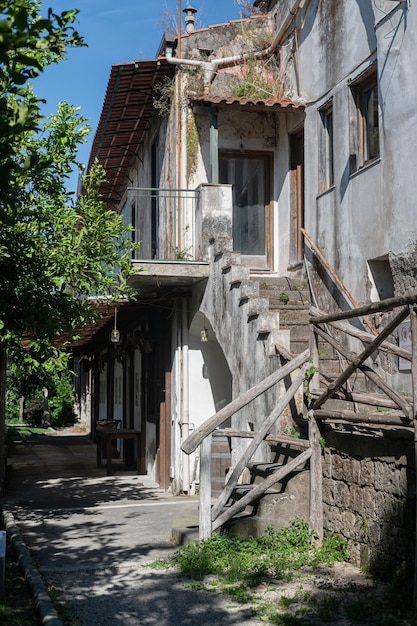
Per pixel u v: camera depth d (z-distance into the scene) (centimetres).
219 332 1066
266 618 577
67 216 928
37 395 3719
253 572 695
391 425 695
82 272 936
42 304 884
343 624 555
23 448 2392
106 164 1681
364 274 980
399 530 643
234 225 1312
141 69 1235
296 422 848
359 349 991
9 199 422
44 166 435
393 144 903
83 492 1316
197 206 1171
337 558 727
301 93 1202
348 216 1028
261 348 905
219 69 1312
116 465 1834
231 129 1303
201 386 1297
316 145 1145
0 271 846
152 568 736
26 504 1168
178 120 1264
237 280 984
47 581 691
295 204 1264
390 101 910
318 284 1118
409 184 866
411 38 866
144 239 1545
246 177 1320
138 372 1702
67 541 870
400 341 899
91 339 2030
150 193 1484
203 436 781
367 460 699
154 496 1266
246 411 951
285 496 786
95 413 2527
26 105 389
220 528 812
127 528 947
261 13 1409
